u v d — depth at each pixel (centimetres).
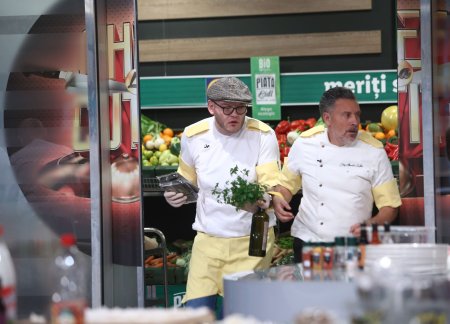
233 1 1008
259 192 666
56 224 705
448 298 366
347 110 666
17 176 711
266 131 713
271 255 710
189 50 1012
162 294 897
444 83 712
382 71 961
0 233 451
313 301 477
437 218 708
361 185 671
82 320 384
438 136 711
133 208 703
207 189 707
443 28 712
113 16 704
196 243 714
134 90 702
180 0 1014
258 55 1005
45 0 710
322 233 674
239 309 507
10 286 412
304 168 686
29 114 712
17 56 712
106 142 706
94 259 695
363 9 1000
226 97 683
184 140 723
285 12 1006
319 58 1011
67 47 708
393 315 350
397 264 502
